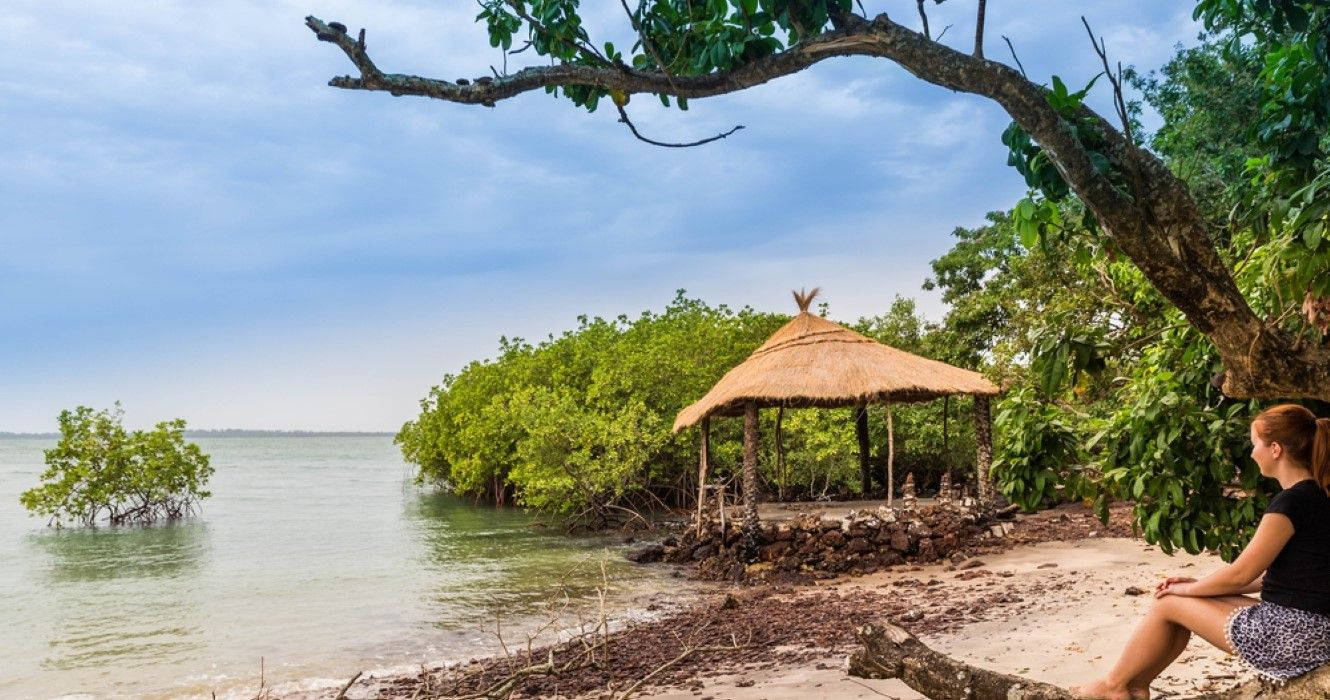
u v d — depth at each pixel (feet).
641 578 59.82
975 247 122.11
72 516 107.24
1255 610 14.66
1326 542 14.25
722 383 68.64
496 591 56.70
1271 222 16.34
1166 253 13.57
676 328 122.42
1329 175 14.58
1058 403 25.08
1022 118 13.39
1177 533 21.44
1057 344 19.94
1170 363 22.39
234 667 38.86
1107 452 23.11
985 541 61.16
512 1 15.89
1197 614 15.30
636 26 14.98
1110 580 44.47
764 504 78.74
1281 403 19.94
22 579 66.33
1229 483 21.77
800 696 26.91
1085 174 13.20
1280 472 15.02
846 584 52.44
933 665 16.22
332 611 51.47
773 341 68.44
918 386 61.52
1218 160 68.64
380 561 71.77
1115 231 13.53
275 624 48.19
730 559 61.05
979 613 38.68
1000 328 100.32
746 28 14.89
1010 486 24.00
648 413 99.35
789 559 57.98
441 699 22.95
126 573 68.69
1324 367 14.03
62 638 45.88
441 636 44.24
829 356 63.87
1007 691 15.37
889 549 58.23
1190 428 20.90
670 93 15.29
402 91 14.88
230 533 96.37
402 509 127.24
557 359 126.82
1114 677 16.21
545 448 92.12
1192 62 74.84
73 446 106.83
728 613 44.86
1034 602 40.04
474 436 121.80
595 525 93.30
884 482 108.47
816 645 35.19
